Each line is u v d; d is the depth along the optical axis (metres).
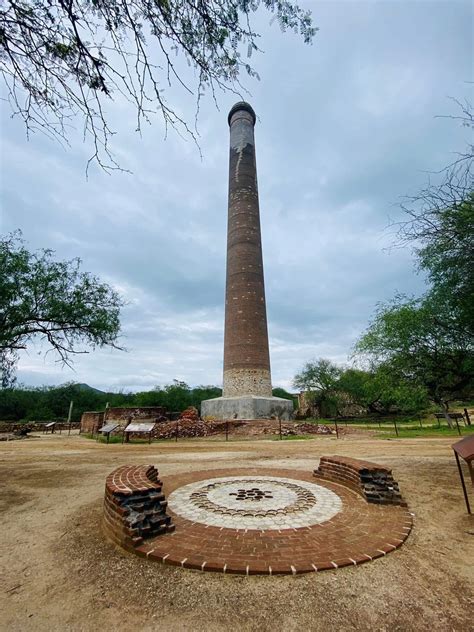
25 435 30.55
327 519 5.20
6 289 11.24
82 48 3.06
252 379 26.62
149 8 3.06
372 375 18.48
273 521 5.11
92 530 5.01
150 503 4.75
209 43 3.31
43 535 4.88
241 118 35.09
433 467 9.54
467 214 5.97
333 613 3.02
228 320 28.73
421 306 9.43
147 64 3.21
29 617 3.02
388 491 6.09
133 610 3.10
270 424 23.38
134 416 28.39
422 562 3.95
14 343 12.00
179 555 3.99
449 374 9.59
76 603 3.22
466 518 5.41
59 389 53.41
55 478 8.80
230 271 30.02
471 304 7.11
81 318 12.98
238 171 32.84
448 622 2.91
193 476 8.31
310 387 50.19
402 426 29.12
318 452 13.41
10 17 2.96
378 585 3.45
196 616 3.00
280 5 3.22
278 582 3.50
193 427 22.56
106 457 12.70
